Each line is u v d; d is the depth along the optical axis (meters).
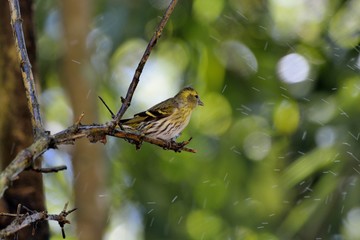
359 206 14.94
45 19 18.47
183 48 18.44
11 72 9.27
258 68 17.64
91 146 16.47
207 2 18.25
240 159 17.58
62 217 6.16
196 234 18.02
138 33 17.78
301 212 15.07
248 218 17.11
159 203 17.61
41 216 6.11
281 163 17.05
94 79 16.88
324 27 17.23
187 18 17.84
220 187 17.66
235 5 17.98
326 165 14.97
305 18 18.50
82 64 16.66
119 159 18.25
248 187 17.41
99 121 17.08
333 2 17.52
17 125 9.31
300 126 16.52
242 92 17.88
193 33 17.94
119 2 17.84
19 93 9.30
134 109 19.00
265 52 17.75
